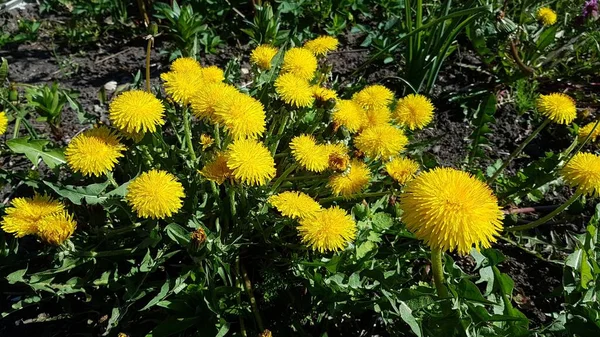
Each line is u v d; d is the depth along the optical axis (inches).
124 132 14.0
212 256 14.0
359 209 15.1
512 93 24.3
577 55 25.3
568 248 17.0
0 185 16.4
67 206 15.9
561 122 17.2
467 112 23.4
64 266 13.8
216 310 13.2
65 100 19.9
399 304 12.8
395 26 26.3
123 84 24.3
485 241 10.3
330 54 26.5
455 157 21.3
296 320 14.2
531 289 16.5
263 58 17.9
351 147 17.3
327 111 15.8
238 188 14.3
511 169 20.8
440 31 22.6
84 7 27.9
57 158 16.1
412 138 19.2
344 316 14.8
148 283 14.2
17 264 15.3
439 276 12.2
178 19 24.5
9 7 29.5
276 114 16.6
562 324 12.4
